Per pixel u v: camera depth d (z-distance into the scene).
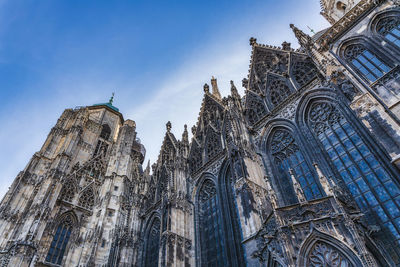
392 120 21.33
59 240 50.09
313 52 33.94
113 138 82.94
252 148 35.00
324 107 30.52
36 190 54.06
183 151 50.66
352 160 24.89
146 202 54.41
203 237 36.88
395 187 20.95
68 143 64.75
